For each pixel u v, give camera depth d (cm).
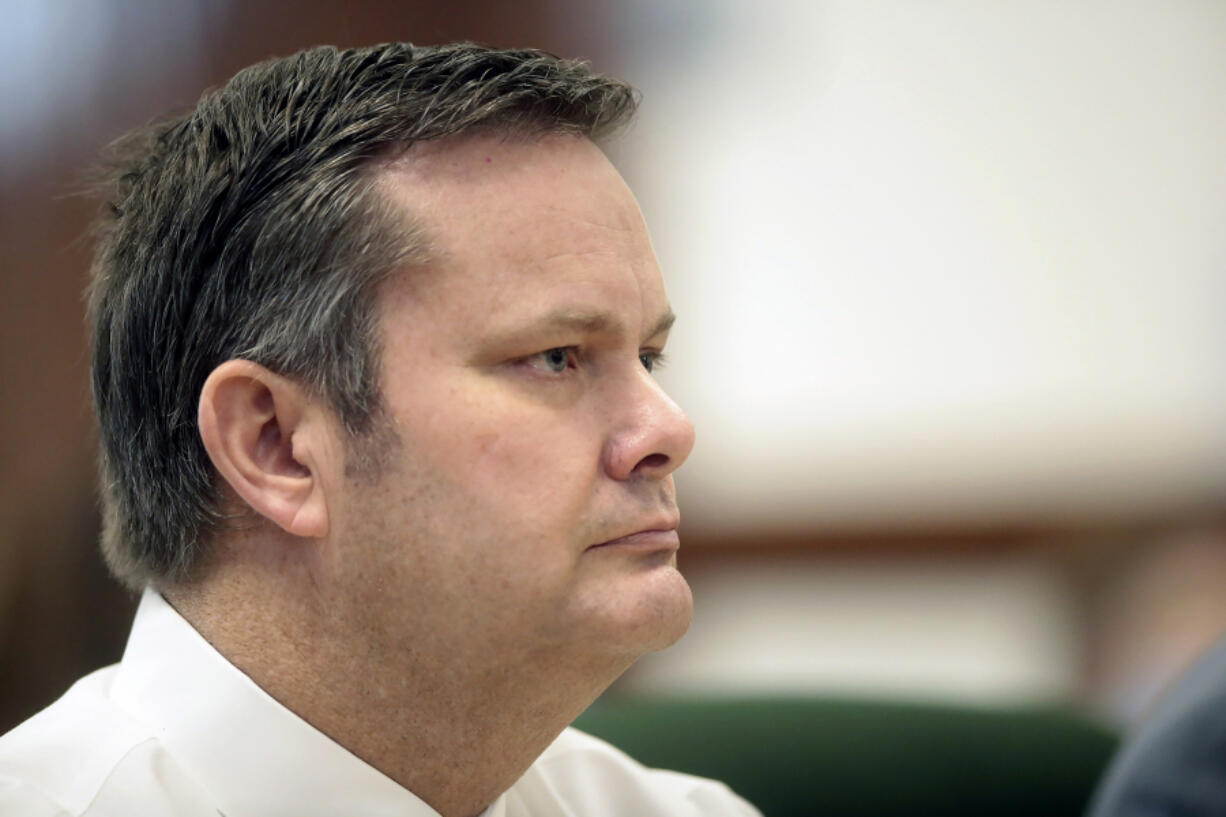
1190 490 1362
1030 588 1373
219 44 1182
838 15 1347
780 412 1364
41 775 329
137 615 369
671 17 1306
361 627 330
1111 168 1366
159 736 339
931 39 1352
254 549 340
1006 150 1360
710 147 1341
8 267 1142
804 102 1352
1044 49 1359
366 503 323
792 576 1373
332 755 337
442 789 352
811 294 1358
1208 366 1370
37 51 1152
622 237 340
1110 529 1365
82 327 1140
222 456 329
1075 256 1366
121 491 361
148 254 350
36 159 1146
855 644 1364
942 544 1370
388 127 327
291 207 328
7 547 1093
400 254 319
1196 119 1368
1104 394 1369
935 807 562
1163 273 1371
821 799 561
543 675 330
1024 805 563
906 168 1358
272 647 340
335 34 1209
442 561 319
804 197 1354
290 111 338
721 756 564
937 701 586
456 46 350
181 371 342
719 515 1363
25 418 1128
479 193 324
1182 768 457
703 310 1350
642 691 1297
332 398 324
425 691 333
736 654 1354
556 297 321
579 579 321
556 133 338
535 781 430
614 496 325
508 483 317
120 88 1166
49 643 1077
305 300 325
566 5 1280
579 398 328
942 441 1367
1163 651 1330
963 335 1365
